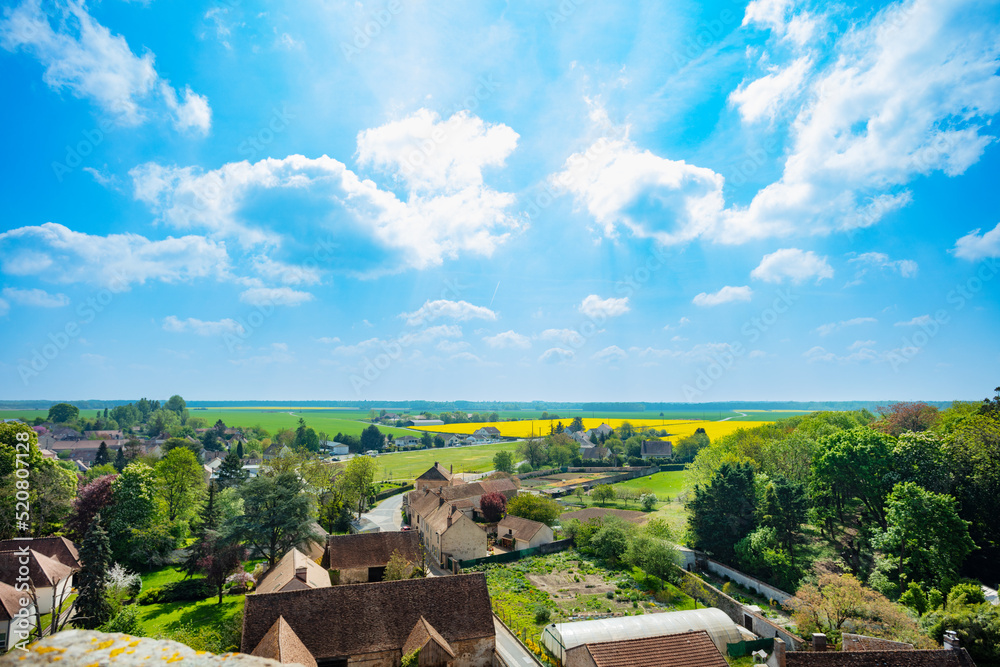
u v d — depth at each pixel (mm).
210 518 76375
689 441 169000
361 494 109375
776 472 87688
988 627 40531
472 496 108312
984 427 69562
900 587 56531
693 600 59688
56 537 64312
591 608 57312
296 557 51000
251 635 37344
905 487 59719
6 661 9203
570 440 188250
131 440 177625
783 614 56375
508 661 44750
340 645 38219
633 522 88062
